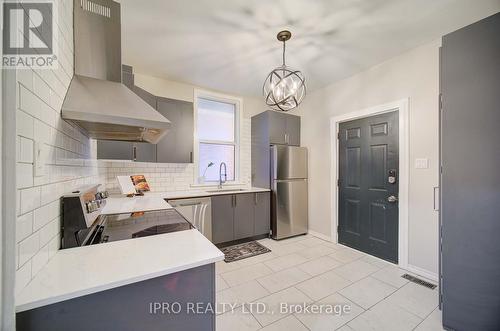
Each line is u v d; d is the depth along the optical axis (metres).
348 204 3.00
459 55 1.44
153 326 0.82
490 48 1.33
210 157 3.59
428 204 2.18
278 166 3.34
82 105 1.04
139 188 2.68
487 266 1.34
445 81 1.49
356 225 2.89
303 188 3.52
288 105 1.97
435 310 1.69
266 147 3.49
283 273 2.26
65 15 1.10
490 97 1.33
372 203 2.70
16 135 0.62
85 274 0.76
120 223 1.41
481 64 1.35
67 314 0.69
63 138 1.04
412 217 2.30
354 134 2.93
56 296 0.64
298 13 1.77
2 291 0.59
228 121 3.77
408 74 2.34
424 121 2.21
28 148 0.70
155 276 0.78
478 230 1.37
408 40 2.14
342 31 2.00
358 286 2.02
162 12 1.76
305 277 2.18
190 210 2.73
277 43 2.19
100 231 1.25
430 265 2.15
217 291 1.94
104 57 1.36
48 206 0.86
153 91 3.00
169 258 0.89
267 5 1.69
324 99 3.32
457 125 1.44
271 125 3.47
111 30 1.39
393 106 2.45
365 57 2.46
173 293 0.85
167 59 2.52
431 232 2.16
